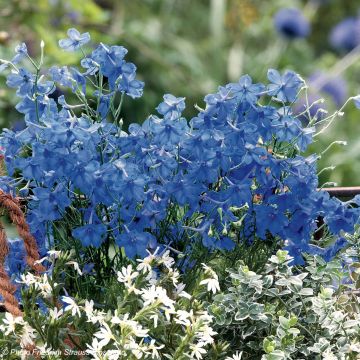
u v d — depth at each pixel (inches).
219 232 94.4
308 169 93.8
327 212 94.3
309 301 94.7
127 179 92.0
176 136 93.0
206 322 90.2
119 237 92.7
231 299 92.2
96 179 92.4
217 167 93.2
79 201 95.2
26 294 91.0
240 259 95.4
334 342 93.5
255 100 93.8
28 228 92.0
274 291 93.0
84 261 95.0
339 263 94.4
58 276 92.6
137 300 91.2
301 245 94.9
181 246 95.2
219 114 93.7
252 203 95.1
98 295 95.3
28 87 95.1
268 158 93.5
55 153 92.1
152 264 91.5
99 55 94.7
